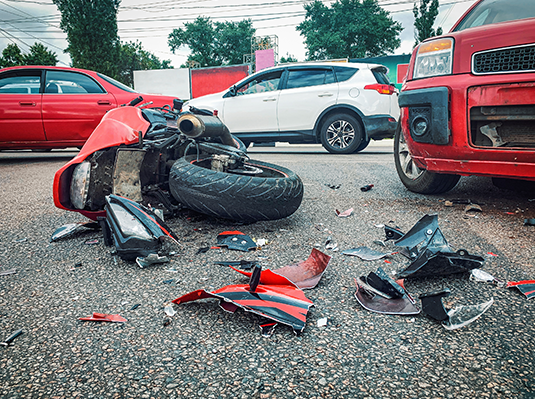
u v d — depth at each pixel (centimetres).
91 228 271
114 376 120
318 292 176
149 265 208
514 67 252
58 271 201
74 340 139
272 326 144
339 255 222
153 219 220
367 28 4238
